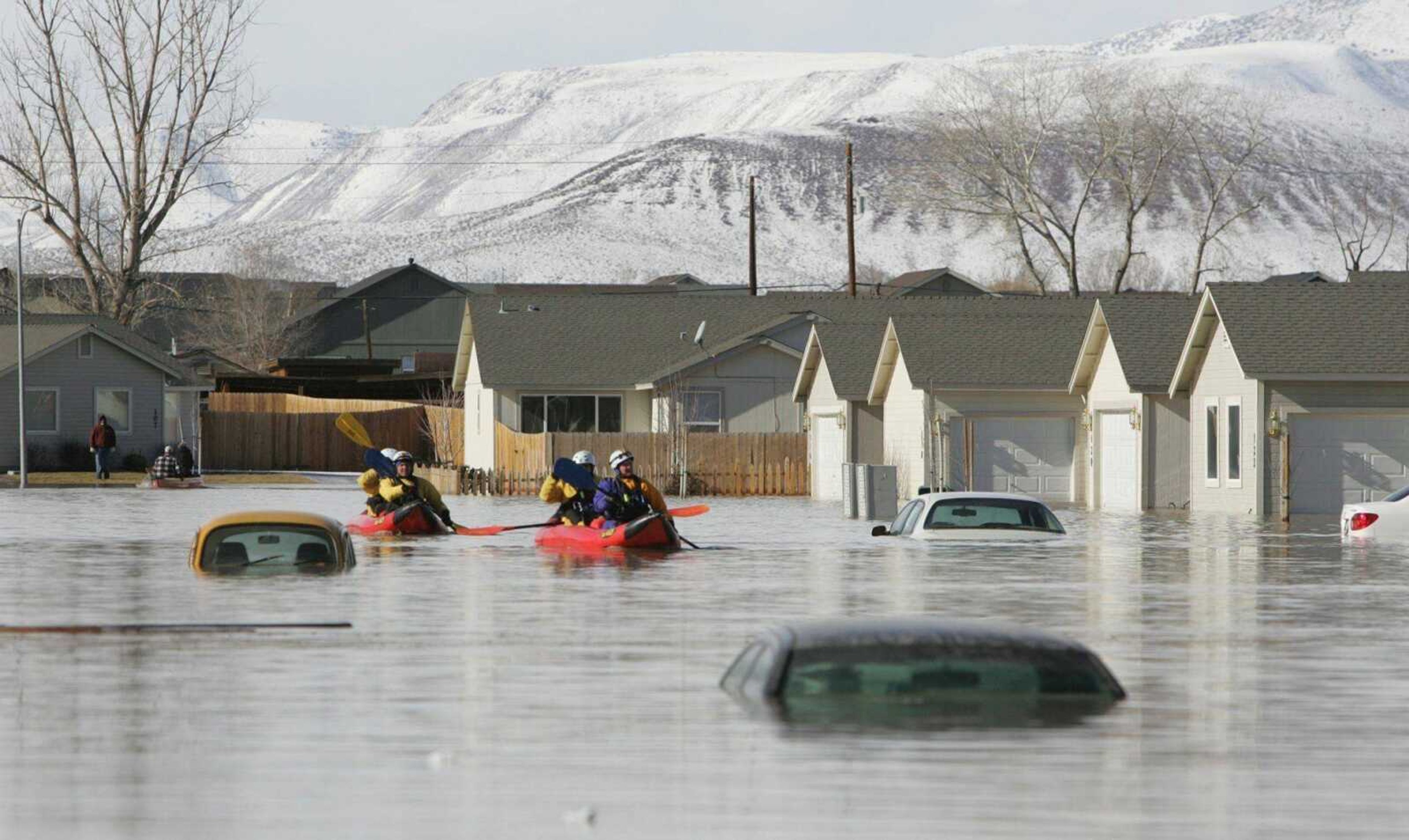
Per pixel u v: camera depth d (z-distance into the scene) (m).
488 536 123.44
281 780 42.38
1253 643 67.62
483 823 38.16
